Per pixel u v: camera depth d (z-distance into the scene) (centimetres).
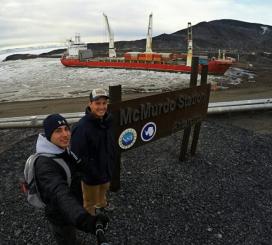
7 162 763
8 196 620
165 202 611
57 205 249
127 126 588
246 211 609
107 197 607
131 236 513
